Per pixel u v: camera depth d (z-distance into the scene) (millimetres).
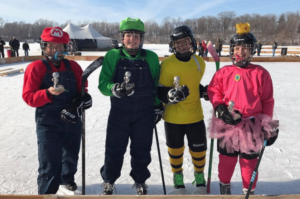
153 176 3156
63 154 2680
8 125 4992
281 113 5820
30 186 2855
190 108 2711
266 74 2377
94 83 9812
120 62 2533
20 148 3883
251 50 2357
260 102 2375
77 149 2658
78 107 2416
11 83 9820
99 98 7434
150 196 1976
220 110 2318
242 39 2334
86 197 1963
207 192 2787
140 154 2658
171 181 3045
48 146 2373
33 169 3240
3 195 1924
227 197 2016
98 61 2473
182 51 2654
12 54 20719
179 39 2582
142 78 2537
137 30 2477
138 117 2582
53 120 2395
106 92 2447
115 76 2547
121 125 2580
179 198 1982
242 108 2348
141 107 2572
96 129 4820
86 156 3658
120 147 2637
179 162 2840
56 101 2398
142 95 2553
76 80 2594
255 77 2346
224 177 2516
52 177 2379
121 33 2521
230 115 2238
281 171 3215
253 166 2396
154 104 2719
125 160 3570
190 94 2689
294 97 7461
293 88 8781
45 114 2385
